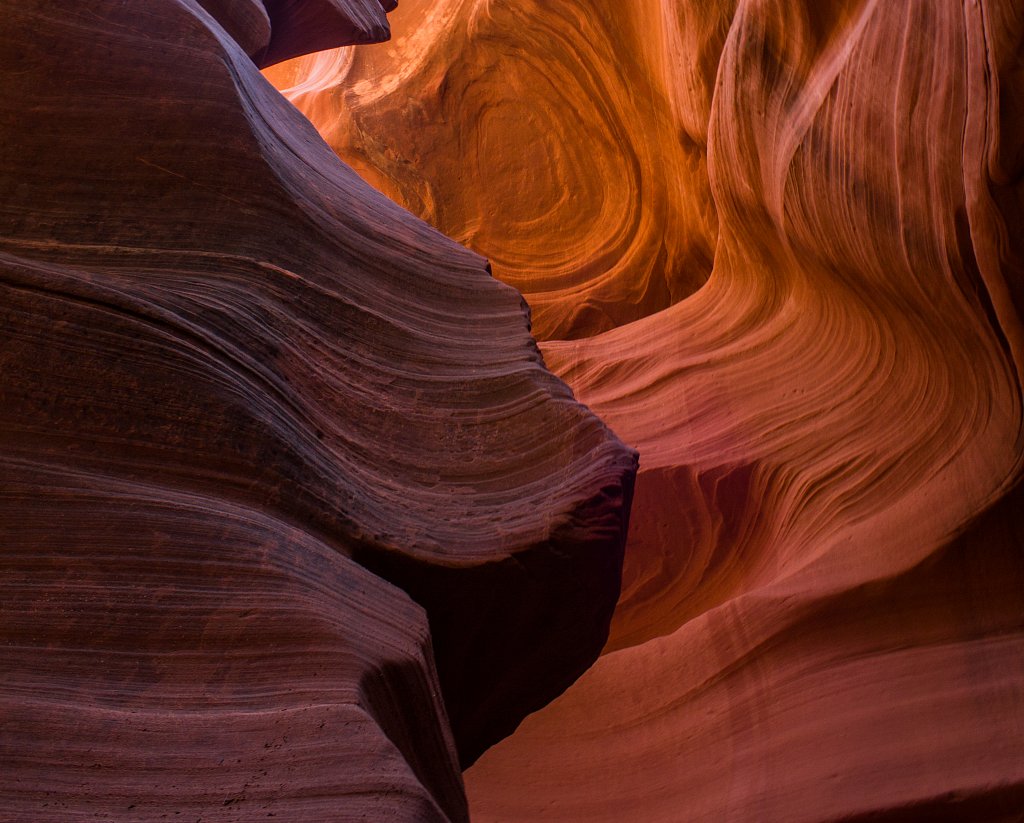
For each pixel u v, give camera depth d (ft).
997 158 11.76
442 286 10.57
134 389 7.05
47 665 5.70
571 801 14.35
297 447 7.70
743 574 18.22
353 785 5.34
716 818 13.29
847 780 12.78
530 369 9.77
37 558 6.16
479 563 8.07
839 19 16.08
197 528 6.61
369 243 10.28
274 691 6.01
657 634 18.42
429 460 8.81
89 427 6.82
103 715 5.50
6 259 7.04
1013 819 11.96
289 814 5.16
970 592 14.49
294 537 7.06
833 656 14.57
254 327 8.18
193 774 5.30
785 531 17.65
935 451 15.87
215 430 7.23
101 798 5.05
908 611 14.66
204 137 8.95
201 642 6.12
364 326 9.41
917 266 14.53
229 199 8.91
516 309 10.62
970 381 15.35
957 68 12.42
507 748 15.21
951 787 12.19
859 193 15.11
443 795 7.13
